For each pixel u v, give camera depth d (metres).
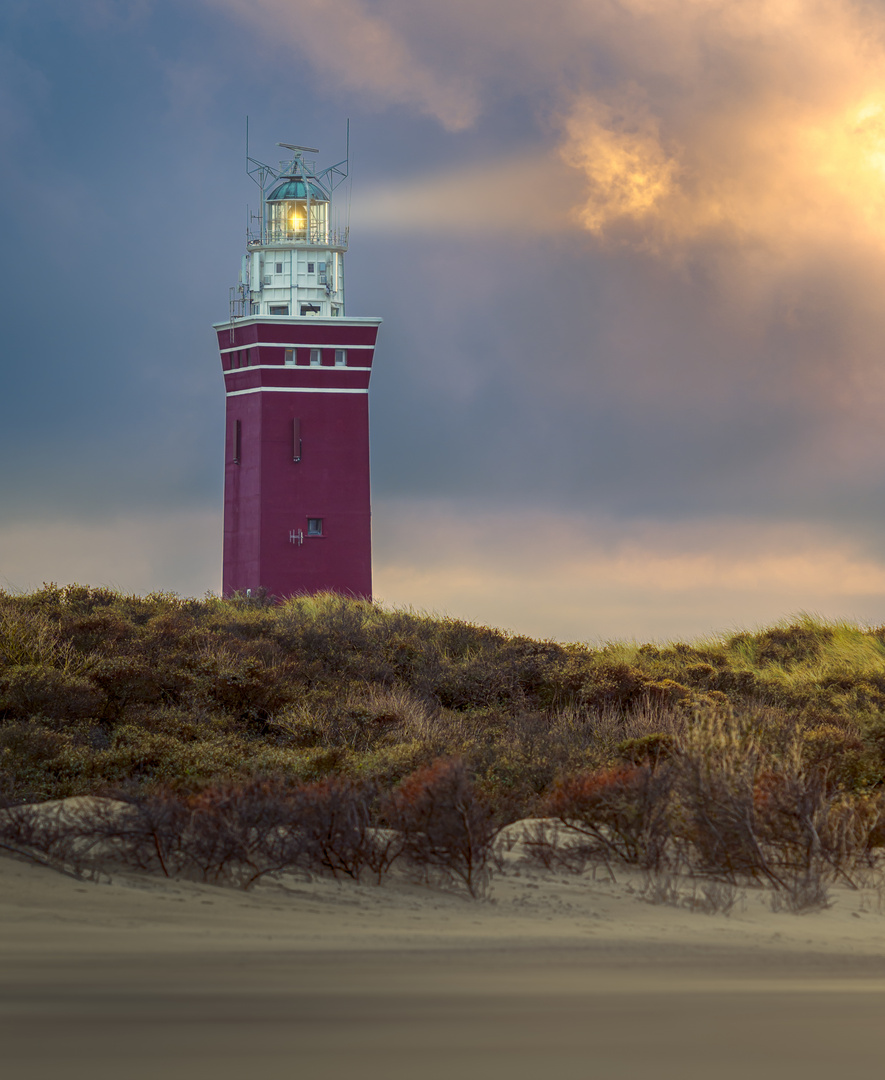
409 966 4.46
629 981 4.13
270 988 3.76
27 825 8.09
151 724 16.38
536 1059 2.62
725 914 7.44
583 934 6.23
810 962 5.00
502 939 5.73
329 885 7.82
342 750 14.73
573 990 3.80
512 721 18.67
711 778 9.51
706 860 9.17
